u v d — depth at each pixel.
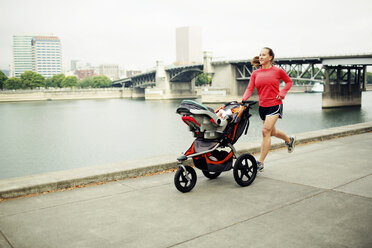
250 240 2.91
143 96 172.50
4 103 125.25
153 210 3.70
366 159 5.81
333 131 8.34
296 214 3.46
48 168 25.83
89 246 2.88
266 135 4.77
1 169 25.75
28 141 37.69
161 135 39.72
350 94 76.00
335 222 3.22
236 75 92.19
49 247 2.88
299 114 58.16
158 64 129.38
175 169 5.52
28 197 4.20
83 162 27.38
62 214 3.62
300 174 4.98
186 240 2.95
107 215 3.57
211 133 4.28
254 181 4.71
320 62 72.50
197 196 4.14
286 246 2.78
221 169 4.42
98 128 47.28
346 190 4.16
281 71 4.57
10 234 3.15
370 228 3.07
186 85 133.88
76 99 156.62
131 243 2.92
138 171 5.14
